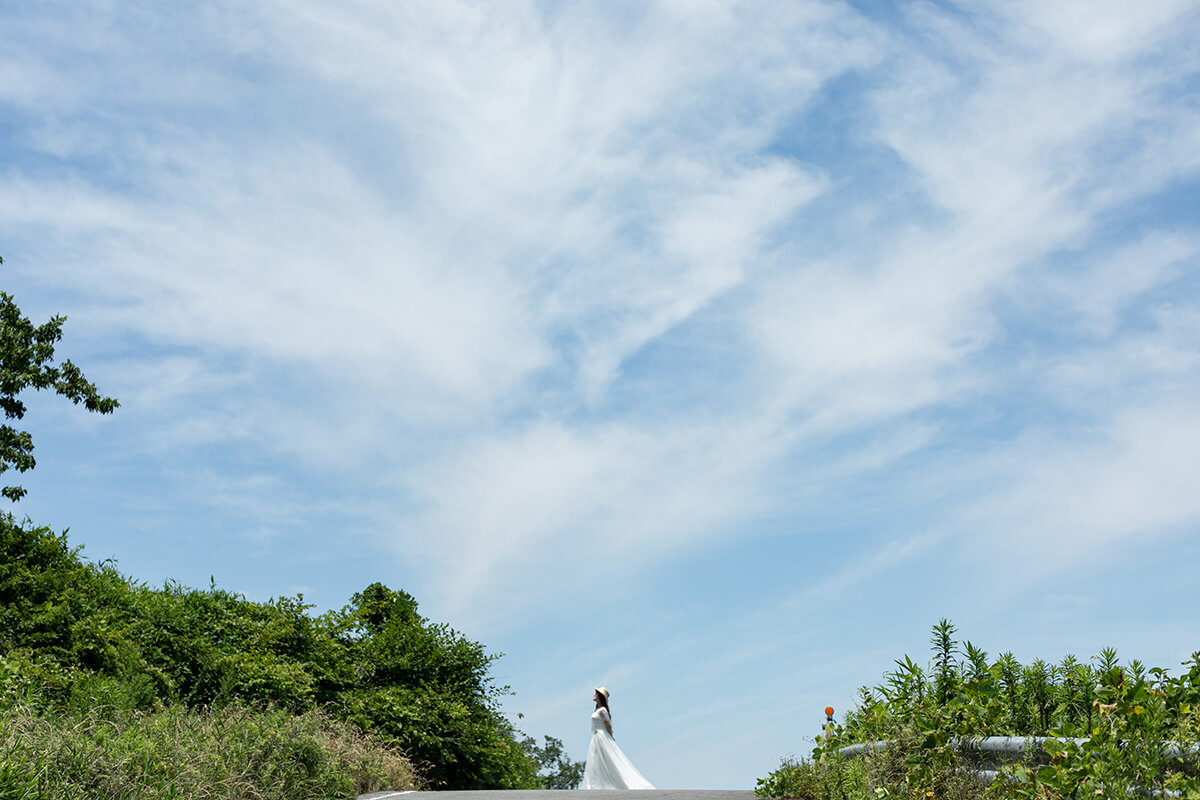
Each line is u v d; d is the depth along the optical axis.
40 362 20.58
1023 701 6.61
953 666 7.13
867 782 7.07
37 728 7.39
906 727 6.67
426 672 20.39
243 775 8.28
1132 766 4.22
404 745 18.03
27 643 13.55
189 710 13.60
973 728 6.20
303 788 9.00
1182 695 4.81
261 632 17.88
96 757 6.91
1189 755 4.11
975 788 5.93
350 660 20.23
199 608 17.91
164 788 7.07
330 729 13.30
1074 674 6.53
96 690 11.81
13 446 19.78
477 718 20.64
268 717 10.84
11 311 20.47
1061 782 4.43
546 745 45.31
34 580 15.07
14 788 5.82
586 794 10.04
